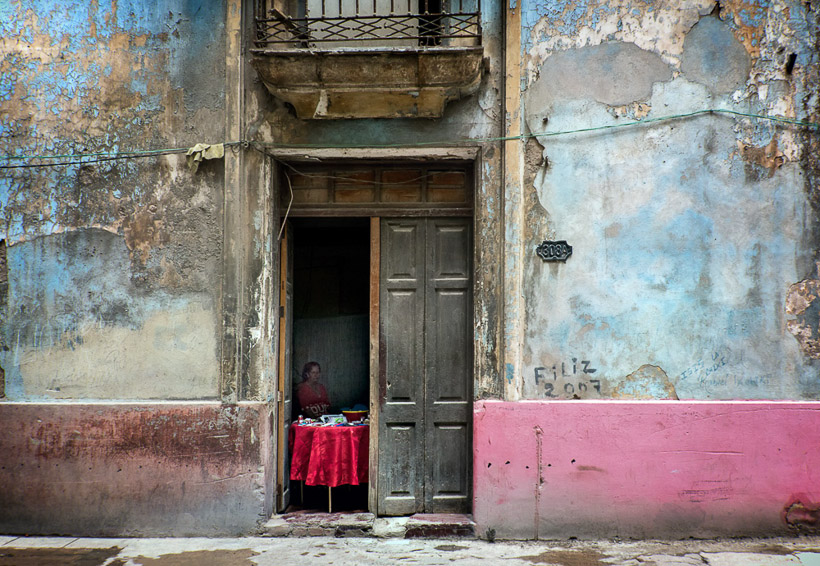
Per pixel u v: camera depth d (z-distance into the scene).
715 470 4.50
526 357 4.62
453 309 4.96
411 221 5.03
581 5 4.69
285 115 4.75
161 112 4.79
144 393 4.72
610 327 4.62
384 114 4.68
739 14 4.65
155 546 4.39
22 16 4.84
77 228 4.79
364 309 5.64
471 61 4.36
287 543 4.45
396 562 4.09
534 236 4.65
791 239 4.60
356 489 5.29
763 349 4.57
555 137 4.67
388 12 4.85
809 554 4.16
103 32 4.82
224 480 4.61
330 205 5.03
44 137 4.82
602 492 4.50
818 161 4.60
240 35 4.74
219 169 4.77
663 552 4.24
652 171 4.65
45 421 4.67
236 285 4.67
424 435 4.92
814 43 4.62
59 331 4.77
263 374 4.68
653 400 4.57
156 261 4.76
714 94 4.65
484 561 4.11
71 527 4.62
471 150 4.74
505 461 4.54
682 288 4.61
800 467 4.47
